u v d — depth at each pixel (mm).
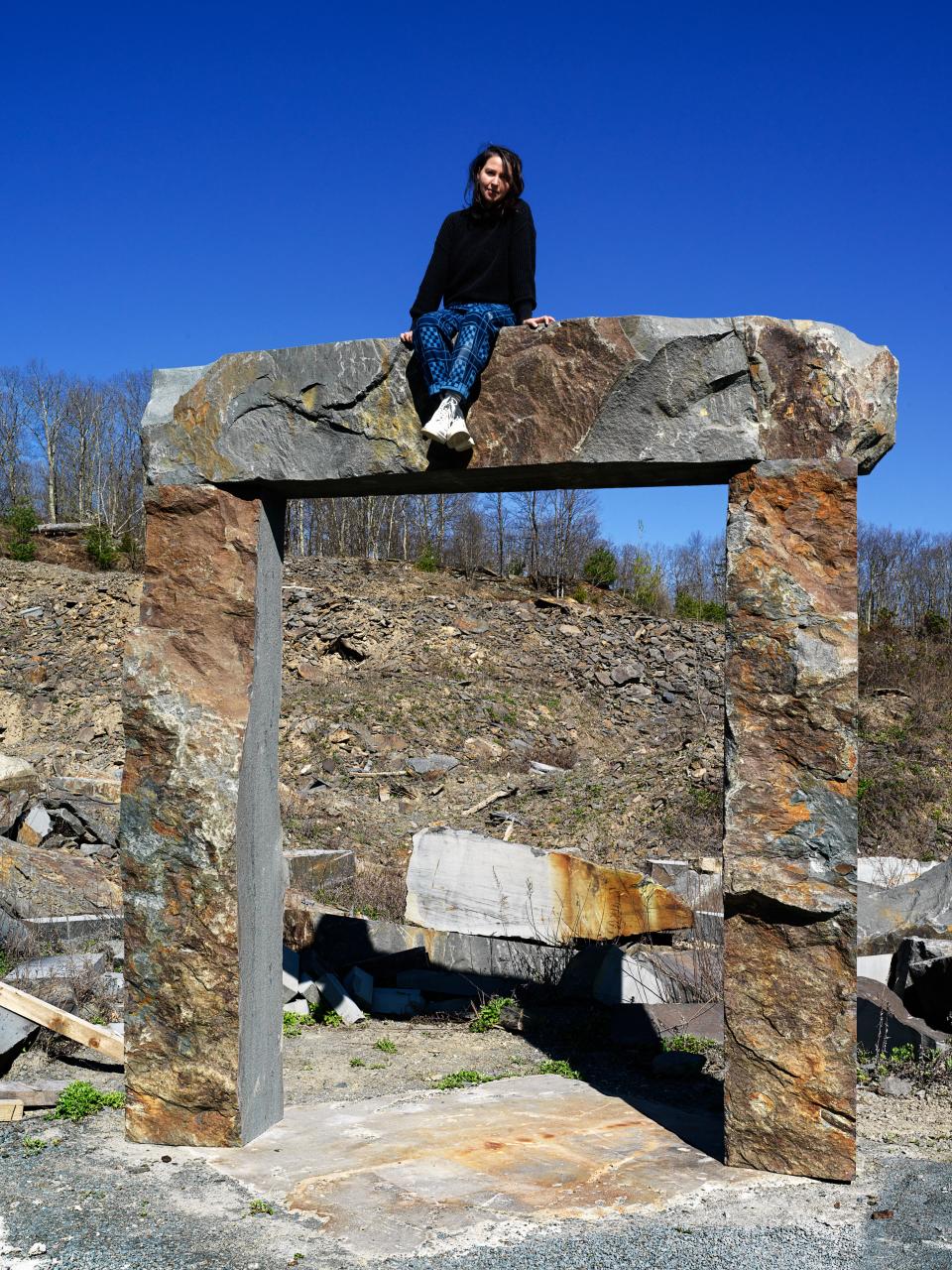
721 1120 4750
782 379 3930
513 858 8164
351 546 46188
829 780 3857
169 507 4492
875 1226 3576
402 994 7340
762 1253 3391
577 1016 6816
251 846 4445
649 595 39344
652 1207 3715
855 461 3895
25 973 6781
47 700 19547
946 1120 4945
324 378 4332
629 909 7926
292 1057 6262
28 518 37406
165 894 4355
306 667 20734
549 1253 3391
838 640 3871
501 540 42375
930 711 17266
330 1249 3443
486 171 4238
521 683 21969
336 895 9984
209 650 4426
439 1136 4457
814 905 3838
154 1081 4383
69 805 10602
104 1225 3625
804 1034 3908
